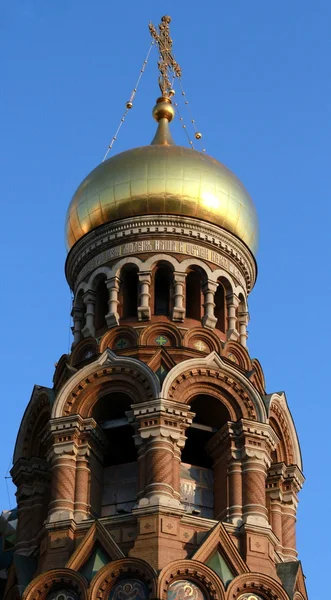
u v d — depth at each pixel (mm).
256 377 67750
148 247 68938
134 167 70312
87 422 63688
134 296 68938
